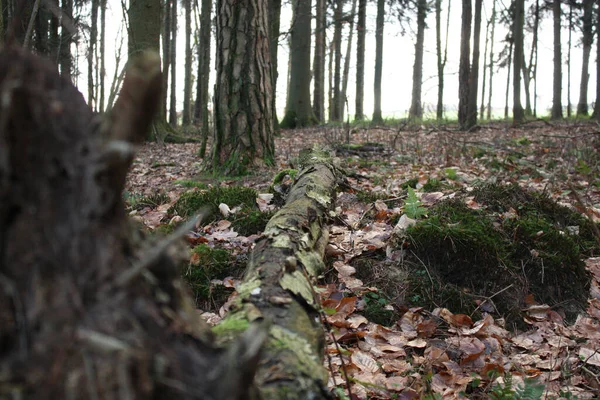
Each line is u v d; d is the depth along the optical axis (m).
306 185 4.03
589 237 4.42
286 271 2.19
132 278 0.94
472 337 3.10
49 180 0.90
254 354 0.98
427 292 3.44
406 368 2.80
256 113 7.03
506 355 3.06
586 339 3.23
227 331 1.59
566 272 3.68
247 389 1.03
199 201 4.66
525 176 6.69
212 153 7.17
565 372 2.81
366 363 2.74
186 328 1.00
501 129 14.41
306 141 11.48
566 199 5.50
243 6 6.95
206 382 0.94
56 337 0.85
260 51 7.04
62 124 0.92
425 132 12.01
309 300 2.02
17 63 0.92
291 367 1.48
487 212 4.30
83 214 0.91
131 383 0.85
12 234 0.89
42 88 0.92
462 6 15.40
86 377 0.83
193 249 3.62
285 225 2.94
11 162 0.88
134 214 4.88
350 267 3.59
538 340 3.21
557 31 21.98
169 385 0.90
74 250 0.90
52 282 0.88
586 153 7.66
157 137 11.98
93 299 0.89
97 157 0.92
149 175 7.70
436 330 3.20
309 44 18.61
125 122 0.96
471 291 3.53
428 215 4.14
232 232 4.05
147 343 0.90
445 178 6.09
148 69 0.97
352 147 8.67
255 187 6.10
